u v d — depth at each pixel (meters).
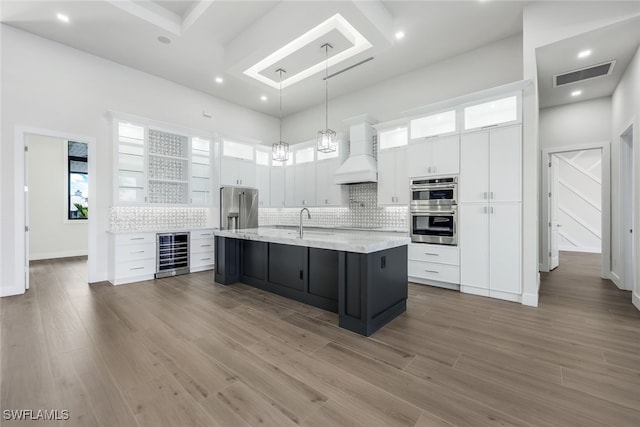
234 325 2.70
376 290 2.61
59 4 3.23
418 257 4.18
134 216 4.77
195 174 5.60
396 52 4.33
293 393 1.68
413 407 1.56
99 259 4.39
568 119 4.89
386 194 4.78
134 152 4.68
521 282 3.32
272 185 6.87
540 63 3.55
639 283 3.11
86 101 4.25
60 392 1.68
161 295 3.68
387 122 4.73
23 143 3.74
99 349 2.21
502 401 1.60
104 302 3.39
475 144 3.64
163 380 1.81
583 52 3.30
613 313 2.98
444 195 3.92
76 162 7.20
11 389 1.70
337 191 5.66
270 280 3.83
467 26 3.72
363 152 5.10
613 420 1.44
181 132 5.12
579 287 4.00
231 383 1.78
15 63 3.67
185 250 5.01
